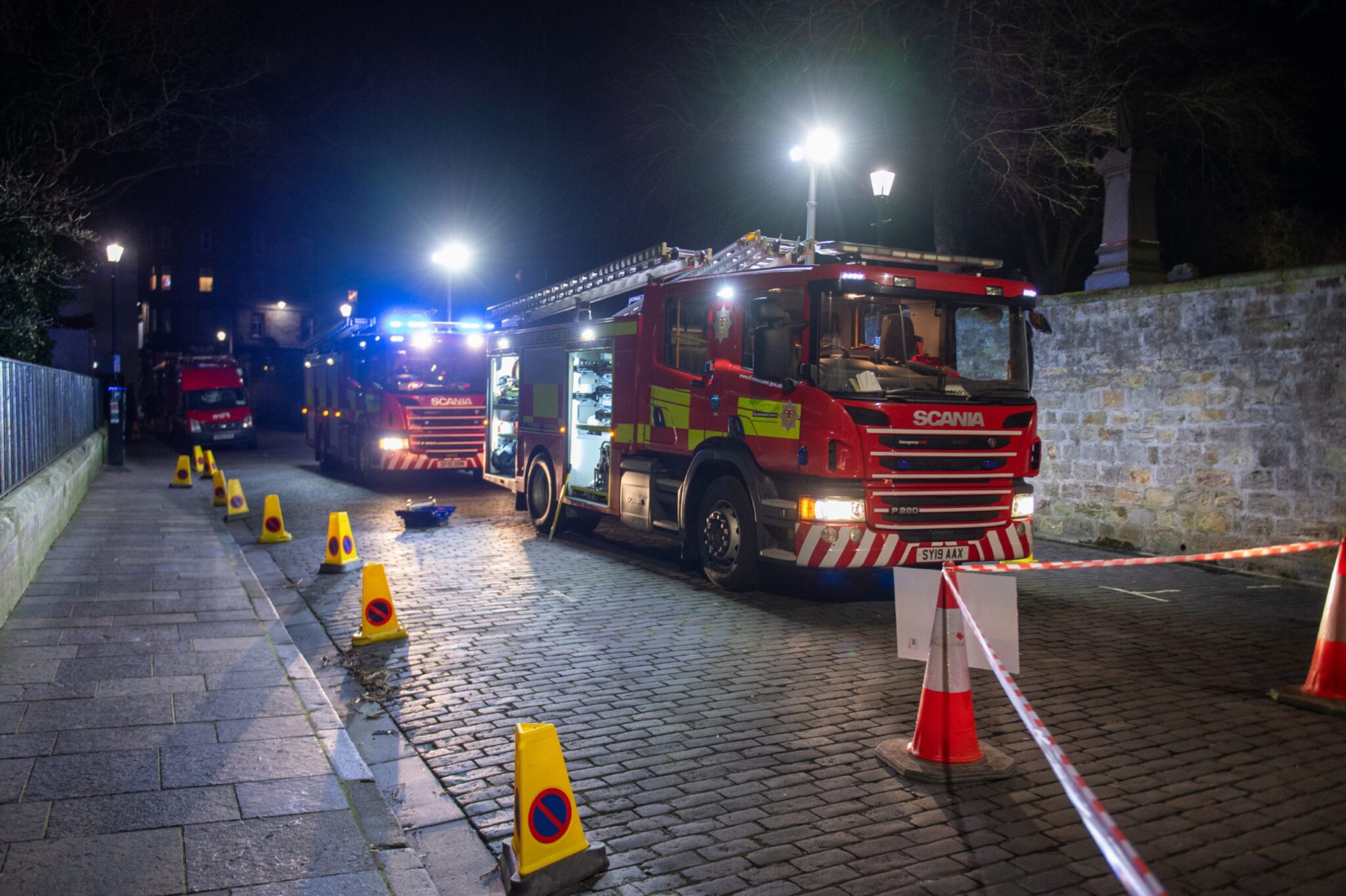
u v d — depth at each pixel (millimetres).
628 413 10812
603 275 11898
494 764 4945
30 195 18766
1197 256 24297
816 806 4363
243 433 33188
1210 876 3691
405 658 6914
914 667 6664
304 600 8938
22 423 11125
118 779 4469
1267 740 5203
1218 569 10328
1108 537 11680
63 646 6805
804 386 8203
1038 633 7598
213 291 73062
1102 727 5406
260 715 5387
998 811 4305
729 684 6246
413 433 18797
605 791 4543
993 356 8727
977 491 8406
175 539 12055
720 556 9219
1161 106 21547
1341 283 9180
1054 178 22250
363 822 4223
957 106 20359
